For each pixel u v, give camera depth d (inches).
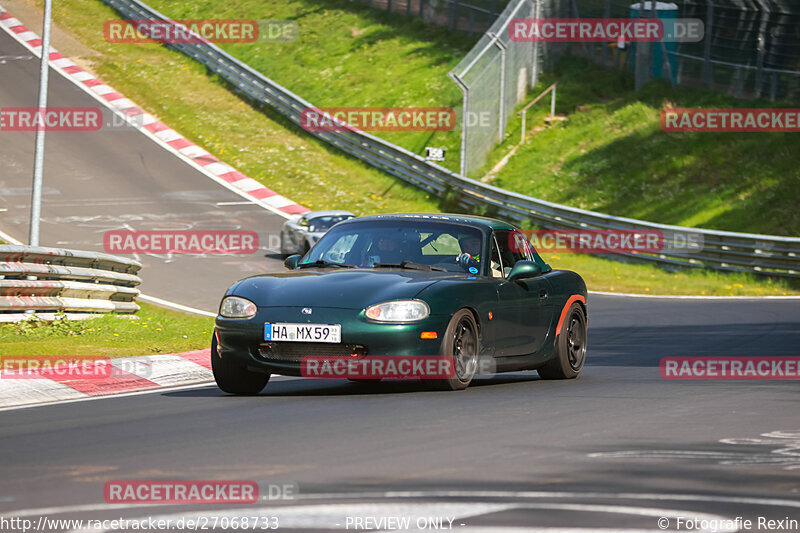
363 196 5506.9
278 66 7106.3
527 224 4854.8
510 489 723.4
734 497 700.7
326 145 6161.4
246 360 1264.8
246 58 7268.7
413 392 1298.0
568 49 6427.2
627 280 4013.3
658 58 5935.0
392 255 1400.1
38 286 2117.4
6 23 7509.8
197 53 7194.9
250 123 6412.4
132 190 5270.7
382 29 7347.4
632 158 5295.3
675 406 1173.7
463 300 1291.8
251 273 3801.7
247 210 5113.2
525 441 927.7
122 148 5866.1
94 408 1210.6
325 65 7003.0
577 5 6382.9
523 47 6063.0
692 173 5049.2
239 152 5974.4
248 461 836.0
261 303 1270.9
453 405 1165.7
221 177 5620.1
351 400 1220.5
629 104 5743.1
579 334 1551.4
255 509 665.6
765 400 1235.9
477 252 1402.6
